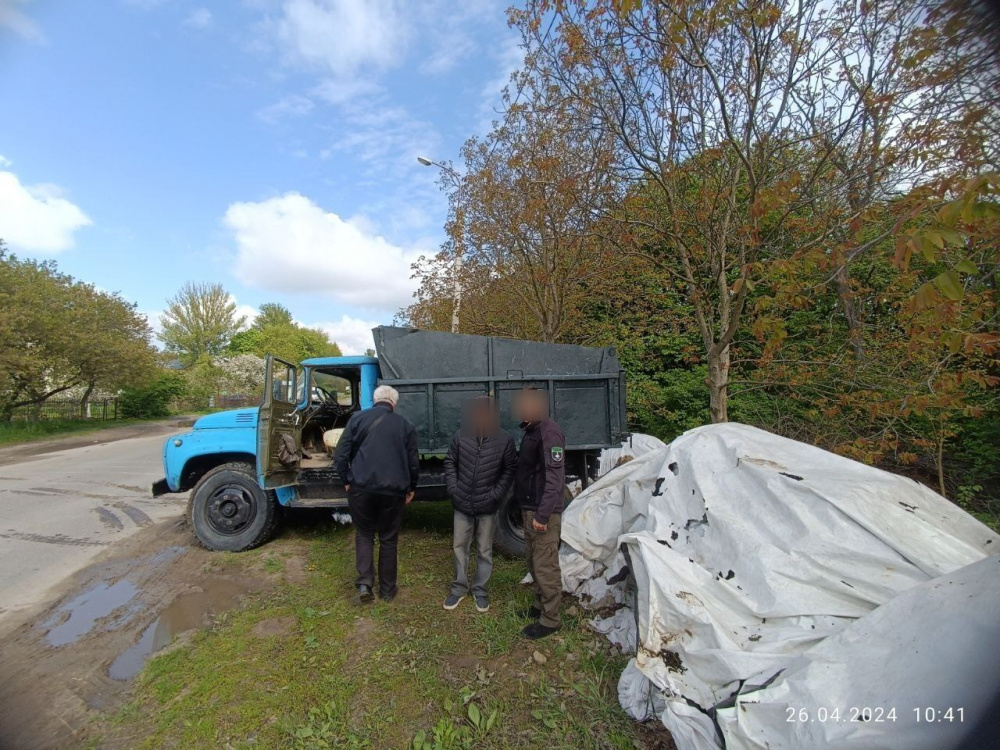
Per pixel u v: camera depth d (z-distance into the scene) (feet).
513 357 16.92
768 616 7.82
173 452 18.20
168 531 20.24
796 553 8.25
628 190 17.44
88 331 67.10
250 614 12.50
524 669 9.95
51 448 51.83
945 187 7.00
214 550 17.48
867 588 7.66
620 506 12.31
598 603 11.53
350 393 20.92
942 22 8.77
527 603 12.50
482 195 27.35
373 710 8.96
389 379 16.53
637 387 31.07
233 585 14.52
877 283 17.92
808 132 14.78
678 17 12.50
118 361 70.08
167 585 14.65
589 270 25.68
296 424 18.39
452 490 12.29
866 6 11.78
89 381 70.74
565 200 20.59
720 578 8.68
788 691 6.36
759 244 14.33
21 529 20.88
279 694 9.40
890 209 11.05
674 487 10.55
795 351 19.54
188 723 8.71
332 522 20.57
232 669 10.18
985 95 8.52
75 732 8.63
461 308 39.34
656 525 10.12
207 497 17.60
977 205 5.98
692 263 18.39
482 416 12.43
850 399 15.71
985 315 12.99
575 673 9.71
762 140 14.02
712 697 7.23
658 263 17.07
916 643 5.97
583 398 16.47
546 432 11.10
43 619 12.73
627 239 16.48
